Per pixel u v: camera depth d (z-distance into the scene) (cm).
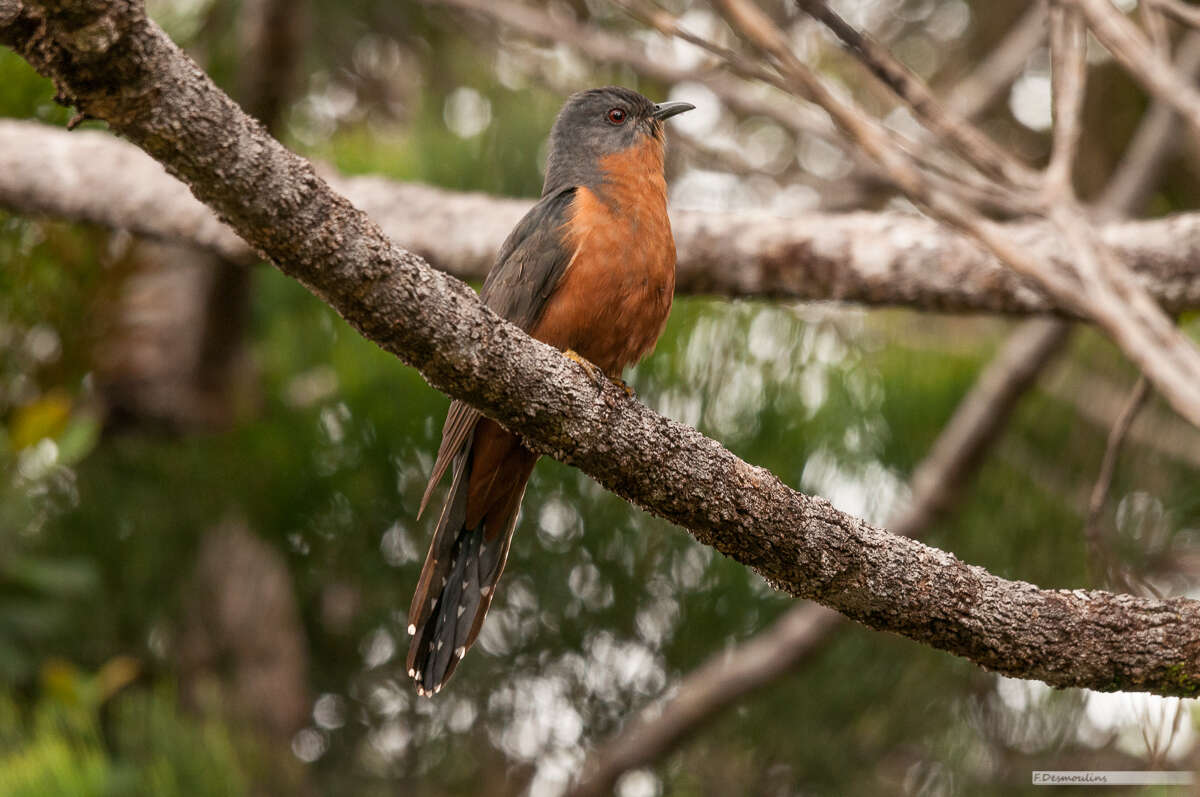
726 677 1021
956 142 700
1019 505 1095
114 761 866
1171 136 1069
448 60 1330
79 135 1049
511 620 1086
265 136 469
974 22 1412
